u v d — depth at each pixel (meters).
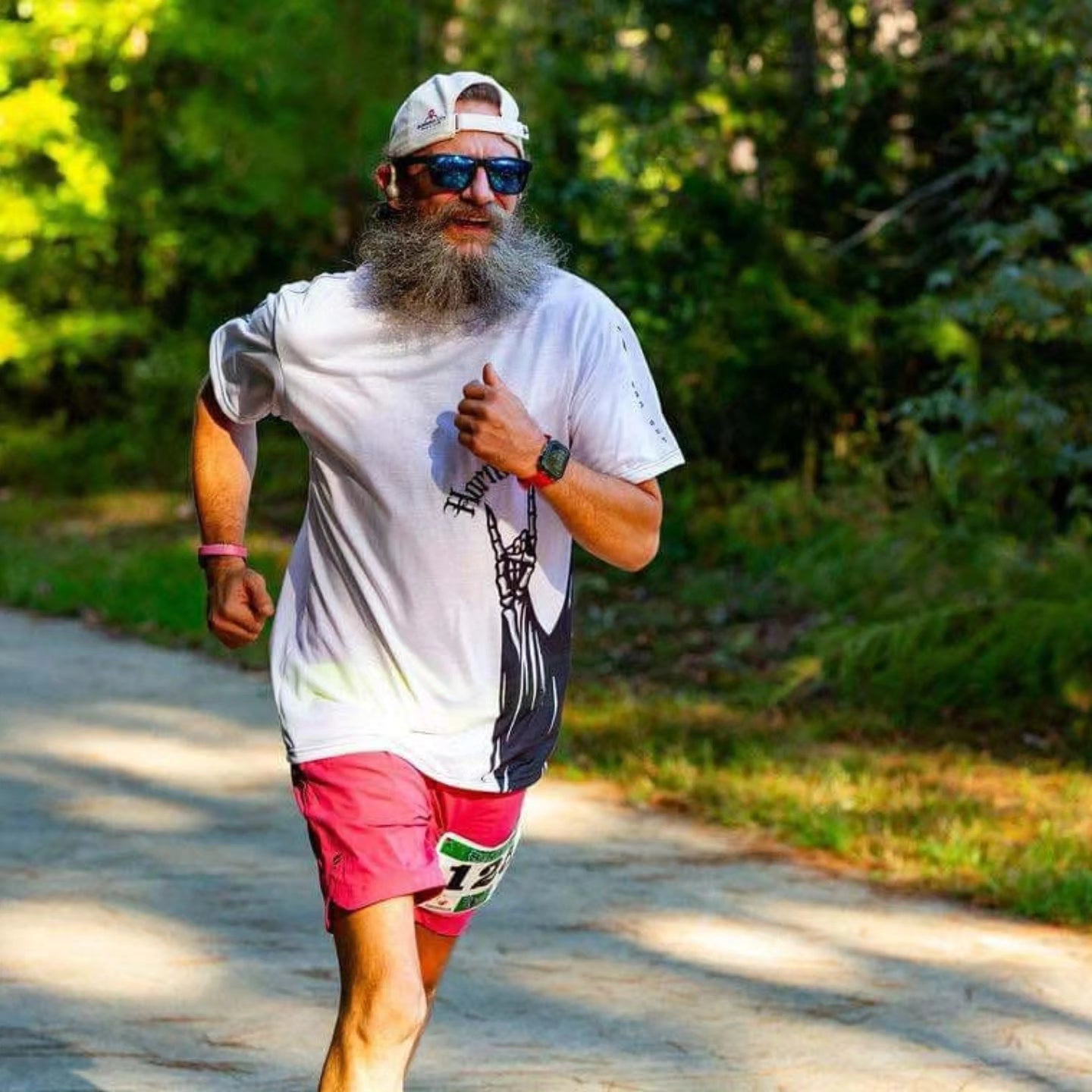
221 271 64.19
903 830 24.91
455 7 60.50
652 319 47.78
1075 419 39.09
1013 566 36.16
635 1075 16.02
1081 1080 16.28
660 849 24.14
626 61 57.62
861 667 34.16
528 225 12.69
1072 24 41.69
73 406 69.44
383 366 12.20
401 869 11.80
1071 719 32.38
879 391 45.91
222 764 28.05
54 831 23.78
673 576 44.81
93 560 47.59
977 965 19.66
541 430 11.95
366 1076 11.59
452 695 12.29
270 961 18.75
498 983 18.45
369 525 12.33
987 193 44.41
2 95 60.38
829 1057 16.62
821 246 47.31
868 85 45.84
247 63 59.28
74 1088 15.20
